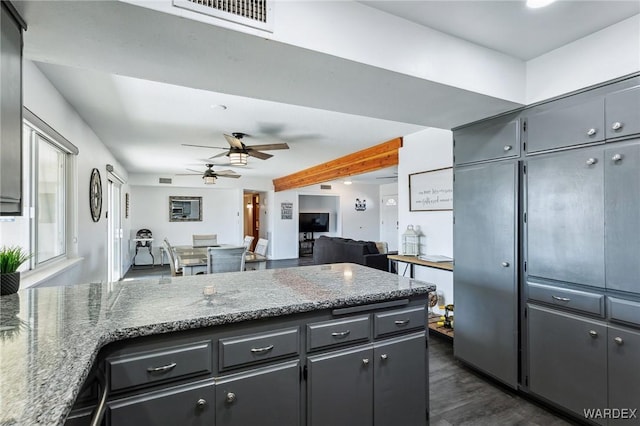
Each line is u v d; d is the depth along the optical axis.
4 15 1.22
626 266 1.89
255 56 1.65
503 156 2.58
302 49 1.59
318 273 2.43
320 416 1.66
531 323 2.39
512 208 2.51
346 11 1.69
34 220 2.52
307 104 2.36
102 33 1.44
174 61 1.70
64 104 3.00
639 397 1.84
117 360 1.26
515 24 1.93
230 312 1.46
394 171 8.18
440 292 4.11
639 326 1.84
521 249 2.46
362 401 1.78
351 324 1.75
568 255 2.17
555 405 2.26
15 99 1.30
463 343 2.93
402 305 1.94
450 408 2.36
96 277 4.24
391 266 4.96
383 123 4.00
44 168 2.79
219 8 1.39
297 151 5.73
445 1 1.71
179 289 1.90
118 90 2.88
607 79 1.97
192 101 3.20
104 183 4.88
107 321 1.33
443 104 2.37
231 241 9.91
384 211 11.84
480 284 2.77
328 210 12.25
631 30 1.87
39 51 1.59
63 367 0.93
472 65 2.13
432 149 4.21
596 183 2.02
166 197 9.24
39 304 1.58
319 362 1.66
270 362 1.55
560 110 2.21
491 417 2.25
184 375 1.37
